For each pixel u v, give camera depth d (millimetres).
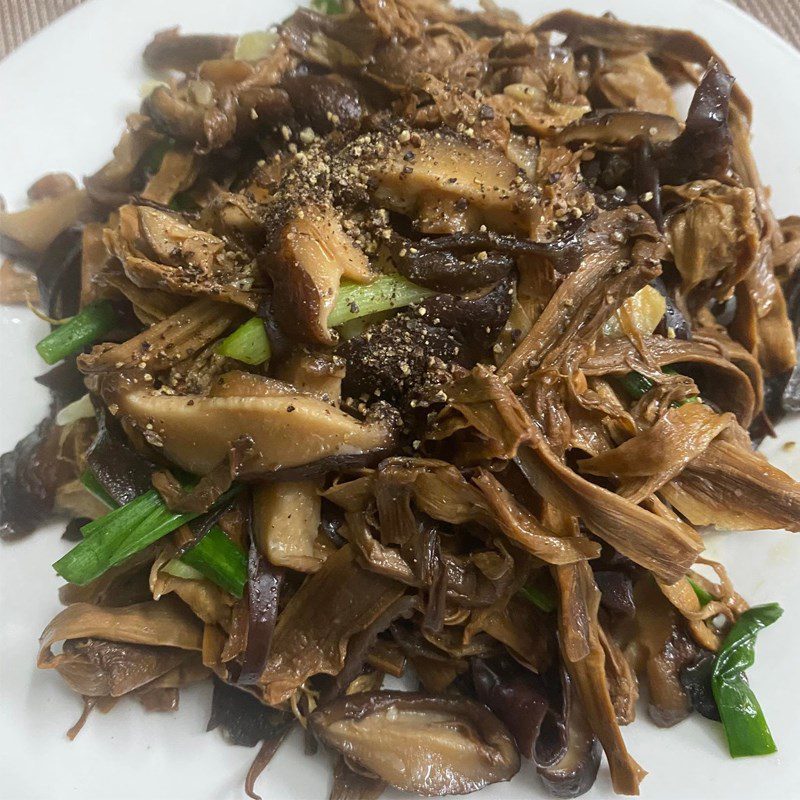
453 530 172
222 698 177
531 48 216
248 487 172
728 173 201
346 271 167
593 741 173
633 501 162
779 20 259
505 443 156
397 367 168
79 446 194
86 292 204
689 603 178
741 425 198
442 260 169
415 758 171
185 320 173
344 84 202
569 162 187
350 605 170
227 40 229
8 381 205
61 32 227
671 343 186
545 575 174
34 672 177
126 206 182
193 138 204
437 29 220
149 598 183
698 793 170
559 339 170
